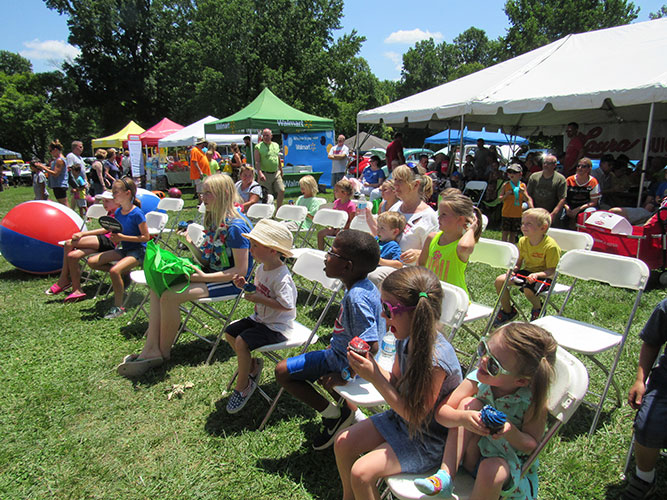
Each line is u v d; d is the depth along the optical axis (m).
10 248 5.98
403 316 1.78
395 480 1.74
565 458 2.49
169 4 38.94
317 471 2.46
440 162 13.58
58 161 9.84
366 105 50.84
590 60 8.13
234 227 3.46
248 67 34.28
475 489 1.60
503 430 1.56
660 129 11.29
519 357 1.55
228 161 17.61
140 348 3.95
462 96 9.16
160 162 19.80
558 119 13.59
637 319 4.37
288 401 3.12
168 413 3.00
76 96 43.91
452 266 3.07
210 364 3.64
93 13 36.69
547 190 7.12
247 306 4.98
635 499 2.14
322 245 5.89
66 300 5.15
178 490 2.33
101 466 2.51
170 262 3.34
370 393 2.23
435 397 1.73
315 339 2.98
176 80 37.97
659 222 5.31
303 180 6.89
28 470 2.49
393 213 3.72
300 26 34.44
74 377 3.46
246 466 2.49
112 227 4.67
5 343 4.07
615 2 44.50
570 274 3.28
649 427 2.00
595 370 3.45
